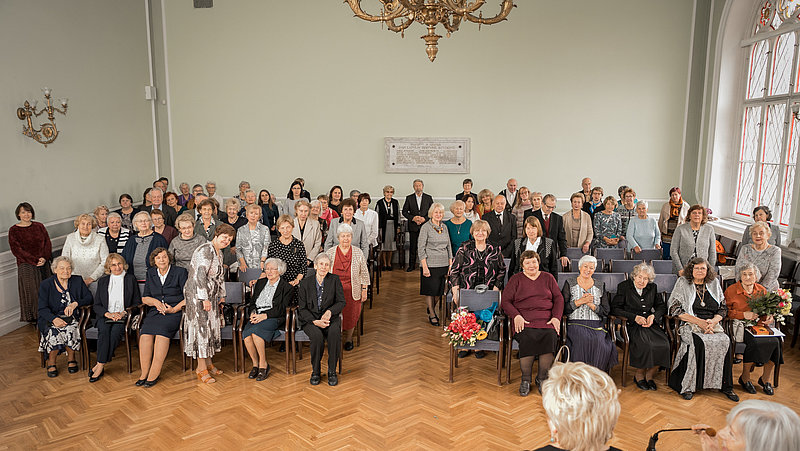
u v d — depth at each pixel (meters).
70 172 7.51
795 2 7.73
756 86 8.67
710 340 4.71
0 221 6.25
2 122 6.26
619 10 9.53
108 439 4.12
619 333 5.09
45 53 6.99
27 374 5.28
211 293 5.02
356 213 7.73
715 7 9.09
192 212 7.73
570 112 9.80
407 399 4.75
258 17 9.73
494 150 9.94
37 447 4.00
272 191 10.18
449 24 4.14
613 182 9.96
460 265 5.59
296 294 5.52
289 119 9.98
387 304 7.48
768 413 1.86
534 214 6.61
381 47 9.75
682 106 9.68
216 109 9.96
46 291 5.23
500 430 4.24
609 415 1.83
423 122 9.92
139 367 5.46
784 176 7.92
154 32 9.77
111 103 8.55
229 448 3.99
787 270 6.54
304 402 4.70
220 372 5.30
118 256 5.32
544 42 9.65
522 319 4.85
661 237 7.70
